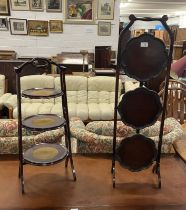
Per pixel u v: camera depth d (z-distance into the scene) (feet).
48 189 4.36
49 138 5.09
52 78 12.78
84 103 12.98
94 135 5.21
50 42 16.43
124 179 4.66
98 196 4.21
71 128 5.43
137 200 4.14
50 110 11.48
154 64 4.04
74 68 14.47
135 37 3.91
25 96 4.18
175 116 8.06
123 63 4.02
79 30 16.31
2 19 15.76
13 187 4.40
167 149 5.35
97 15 16.11
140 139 4.38
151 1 25.08
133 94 4.16
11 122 5.42
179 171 4.91
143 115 4.27
